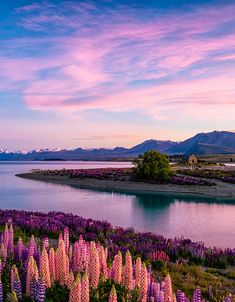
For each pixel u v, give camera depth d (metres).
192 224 31.00
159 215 35.84
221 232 27.75
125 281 7.71
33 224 22.48
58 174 95.88
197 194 55.25
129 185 65.62
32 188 66.19
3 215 26.94
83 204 44.06
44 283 6.79
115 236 21.17
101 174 84.50
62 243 7.98
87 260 8.62
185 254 18.89
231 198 51.28
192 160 151.50
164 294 7.43
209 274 15.48
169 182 66.44
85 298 6.25
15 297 6.42
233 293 12.50
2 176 104.38
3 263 8.88
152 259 16.44
